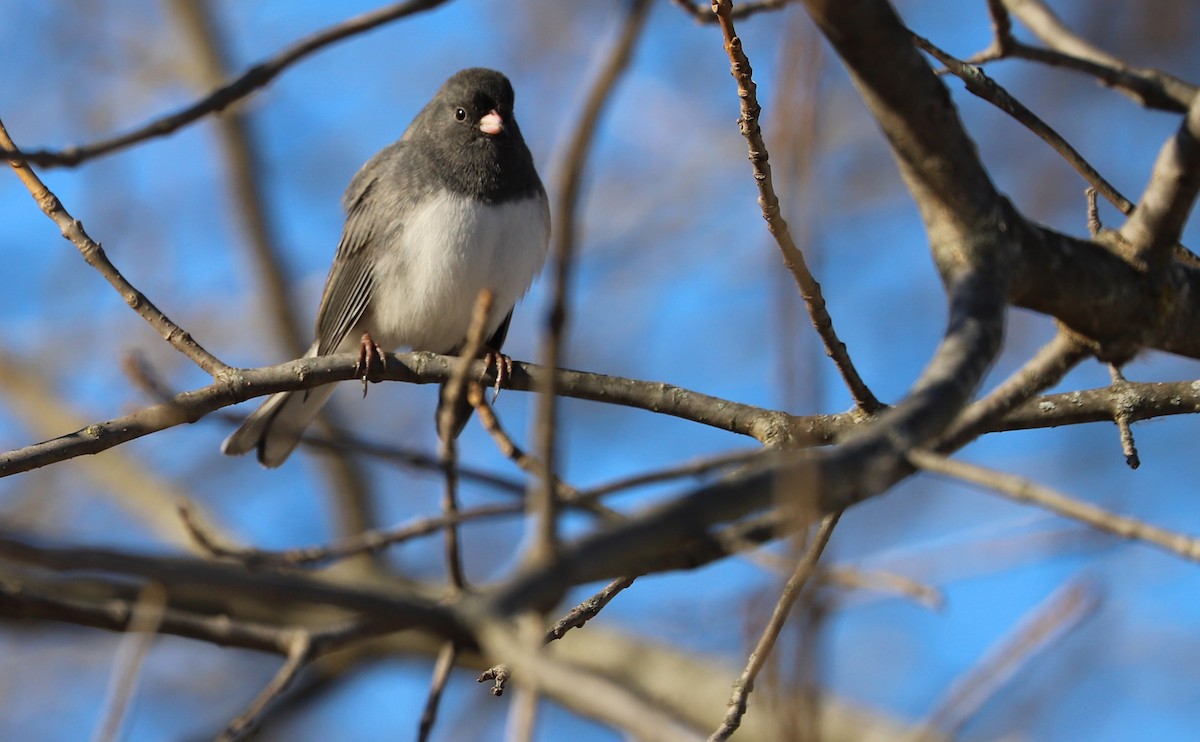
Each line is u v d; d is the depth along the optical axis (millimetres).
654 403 7703
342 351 11547
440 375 8625
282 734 15242
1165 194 6285
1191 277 6656
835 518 5914
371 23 9188
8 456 7387
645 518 3584
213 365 7938
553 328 4422
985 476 4703
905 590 7746
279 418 10523
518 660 4332
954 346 4812
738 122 6125
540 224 11016
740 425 7598
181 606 12953
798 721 3988
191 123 8672
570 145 4602
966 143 5742
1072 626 6227
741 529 5230
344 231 11516
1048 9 9594
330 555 7469
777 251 4477
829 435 7203
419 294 10766
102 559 3631
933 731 6199
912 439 4172
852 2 5285
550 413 4230
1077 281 6176
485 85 10984
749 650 5172
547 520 4000
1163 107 8289
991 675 6172
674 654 14539
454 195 10672
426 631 4516
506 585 3477
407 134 11734
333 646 7047
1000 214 5875
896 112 5637
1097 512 4621
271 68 8859
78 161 8195
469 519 7180
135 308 7879
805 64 4578
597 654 14648
